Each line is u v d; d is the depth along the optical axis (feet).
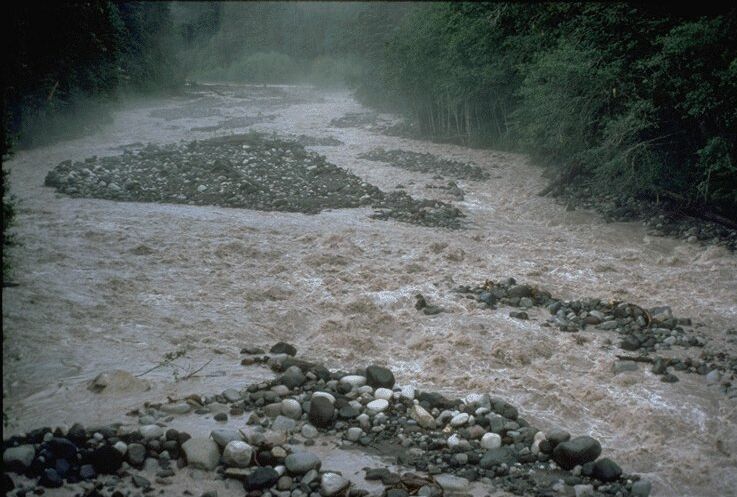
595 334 27.73
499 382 23.25
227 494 16.05
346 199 49.44
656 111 48.47
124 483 16.08
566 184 54.90
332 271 33.88
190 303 28.81
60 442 16.47
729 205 46.55
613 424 21.04
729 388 23.03
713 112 45.19
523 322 28.60
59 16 52.60
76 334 24.70
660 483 17.81
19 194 46.98
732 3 47.21
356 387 21.61
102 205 44.80
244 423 19.10
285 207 46.50
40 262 32.12
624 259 38.68
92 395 20.26
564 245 41.34
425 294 31.42
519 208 50.47
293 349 24.49
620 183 50.47
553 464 18.29
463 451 18.62
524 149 70.79
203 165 57.00
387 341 26.76
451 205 49.65
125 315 26.91
